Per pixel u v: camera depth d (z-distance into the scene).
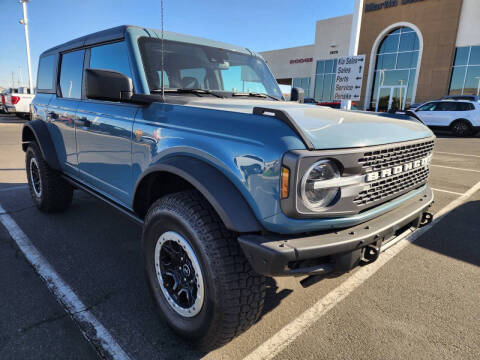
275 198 1.65
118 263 3.07
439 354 2.07
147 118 2.34
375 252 1.90
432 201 2.54
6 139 11.54
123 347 2.06
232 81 3.21
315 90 29.75
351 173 1.80
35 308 2.40
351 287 2.80
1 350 2.00
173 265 2.16
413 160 2.34
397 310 2.50
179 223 1.90
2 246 3.36
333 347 2.10
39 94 4.40
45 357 1.96
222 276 1.77
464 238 3.85
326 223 1.76
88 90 2.19
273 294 2.68
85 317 2.32
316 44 29.02
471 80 21.94
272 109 1.75
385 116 2.67
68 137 3.46
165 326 2.25
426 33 23.05
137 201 2.45
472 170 7.81
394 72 25.19
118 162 2.65
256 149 1.71
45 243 3.45
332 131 1.80
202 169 1.85
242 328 1.89
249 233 1.76
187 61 2.86
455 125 16.06
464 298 2.68
